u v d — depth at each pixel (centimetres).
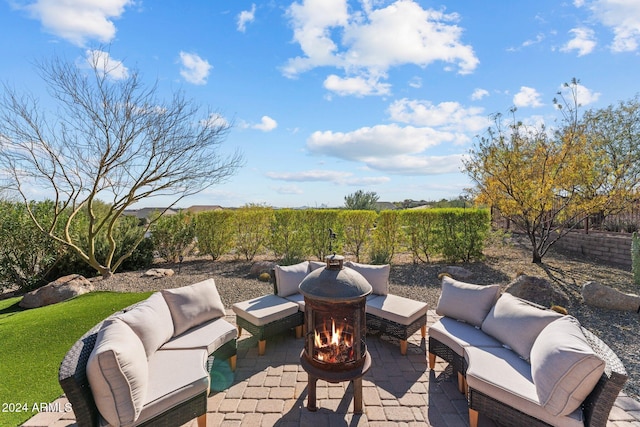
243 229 1047
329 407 316
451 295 420
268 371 386
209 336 367
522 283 589
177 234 1048
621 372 219
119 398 229
